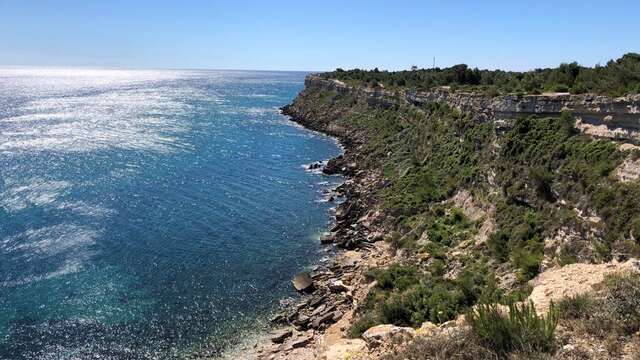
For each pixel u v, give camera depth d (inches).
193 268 1802.4
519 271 1232.2
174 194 2610.7
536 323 603.2
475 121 2305.6
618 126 1407.5
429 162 2512.3
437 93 3034.0
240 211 2409.0
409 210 2105.1
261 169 3240.7
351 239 2043.6
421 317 1198.9
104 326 1438.2
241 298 1614.2
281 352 1317.7
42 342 1355.8
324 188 2847.0
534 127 1724.9
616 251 1082.7
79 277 1690.5
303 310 1536.7
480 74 3373.5
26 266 1742.1
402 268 1558.8
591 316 638.5
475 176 1937.7
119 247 1927.9
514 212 1523.1
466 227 1732.3
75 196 2476.6
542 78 2284.7
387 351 701.3
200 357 1317.7
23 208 2271.2
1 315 1464.1
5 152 3302.2
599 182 1270.9
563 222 1285.7
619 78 1596.9
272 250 1977.1
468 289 1239.5
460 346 610.2
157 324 1459.2
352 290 1611.7
